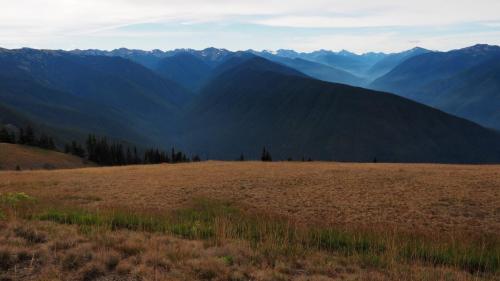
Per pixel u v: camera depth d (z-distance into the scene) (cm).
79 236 1298
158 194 3497
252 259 1187
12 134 16050
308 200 3259
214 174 5100
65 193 3447
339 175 4703
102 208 2361
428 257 1428
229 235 1498
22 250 1128
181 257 1149
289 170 5456
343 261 1259
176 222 1753
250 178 4547
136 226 1608
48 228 1416
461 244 1647
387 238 1622
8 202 2058
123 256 1159
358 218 2655
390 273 1146
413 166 6075
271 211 2791
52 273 1009
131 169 6394
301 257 1255
